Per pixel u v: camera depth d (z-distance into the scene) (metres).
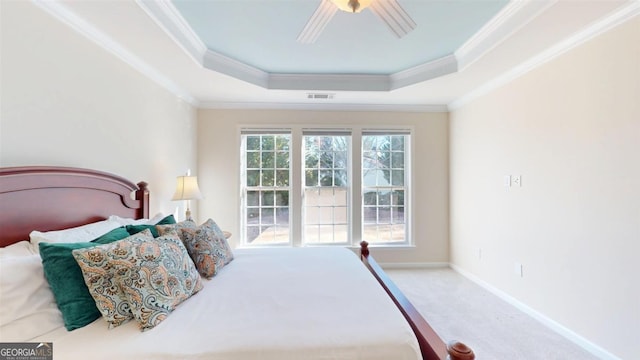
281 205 4.07
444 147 4.14
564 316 2.28
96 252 1.22
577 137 2.16
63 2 1.67
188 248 1.86
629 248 1.82
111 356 0.98
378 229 4.18
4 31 1.43
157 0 1.85
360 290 1.54
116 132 2.24
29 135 1.56
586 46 2.08
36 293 1.16
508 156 2.91
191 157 3.71
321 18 1.60
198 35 2.40
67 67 1.78
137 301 1.19
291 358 1.00
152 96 2.77
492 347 2.14
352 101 3.88
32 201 1.47
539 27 1.99
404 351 1.04
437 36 2.43
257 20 2.17
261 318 1.23
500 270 3.05
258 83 3.21
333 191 4.14
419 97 3.71
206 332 1.12
